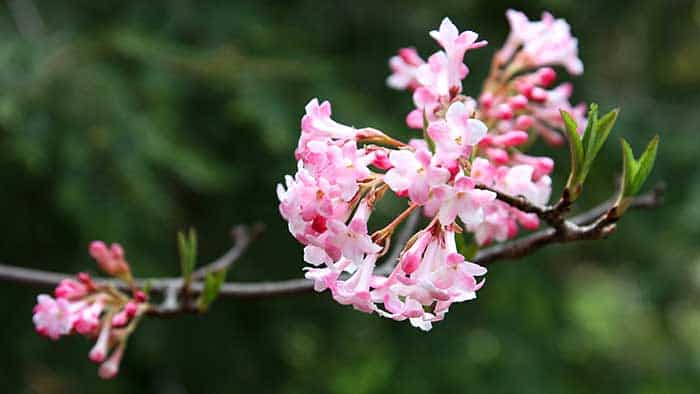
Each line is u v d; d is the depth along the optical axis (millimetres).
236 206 6668
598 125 1958
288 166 6297
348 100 6020
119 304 2736
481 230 2312
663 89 7629
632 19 7668
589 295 10992
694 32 8367
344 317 7145
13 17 5875
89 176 5387
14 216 6117
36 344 6375
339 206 1743
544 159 2264
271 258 6777
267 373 7156
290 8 6824
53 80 5465
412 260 1758
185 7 6230
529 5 6711
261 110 5688
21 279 3309
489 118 2570
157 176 5824
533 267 7012
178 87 5820
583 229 2094
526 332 7172
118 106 5461
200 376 6910
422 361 7090
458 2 6789
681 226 6680
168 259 6086
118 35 5727
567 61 2729
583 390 7758
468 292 1727
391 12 6883
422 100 2023
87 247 5883
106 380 6566
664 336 8195
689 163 6738
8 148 5609
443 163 1658
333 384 7480
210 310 6895
